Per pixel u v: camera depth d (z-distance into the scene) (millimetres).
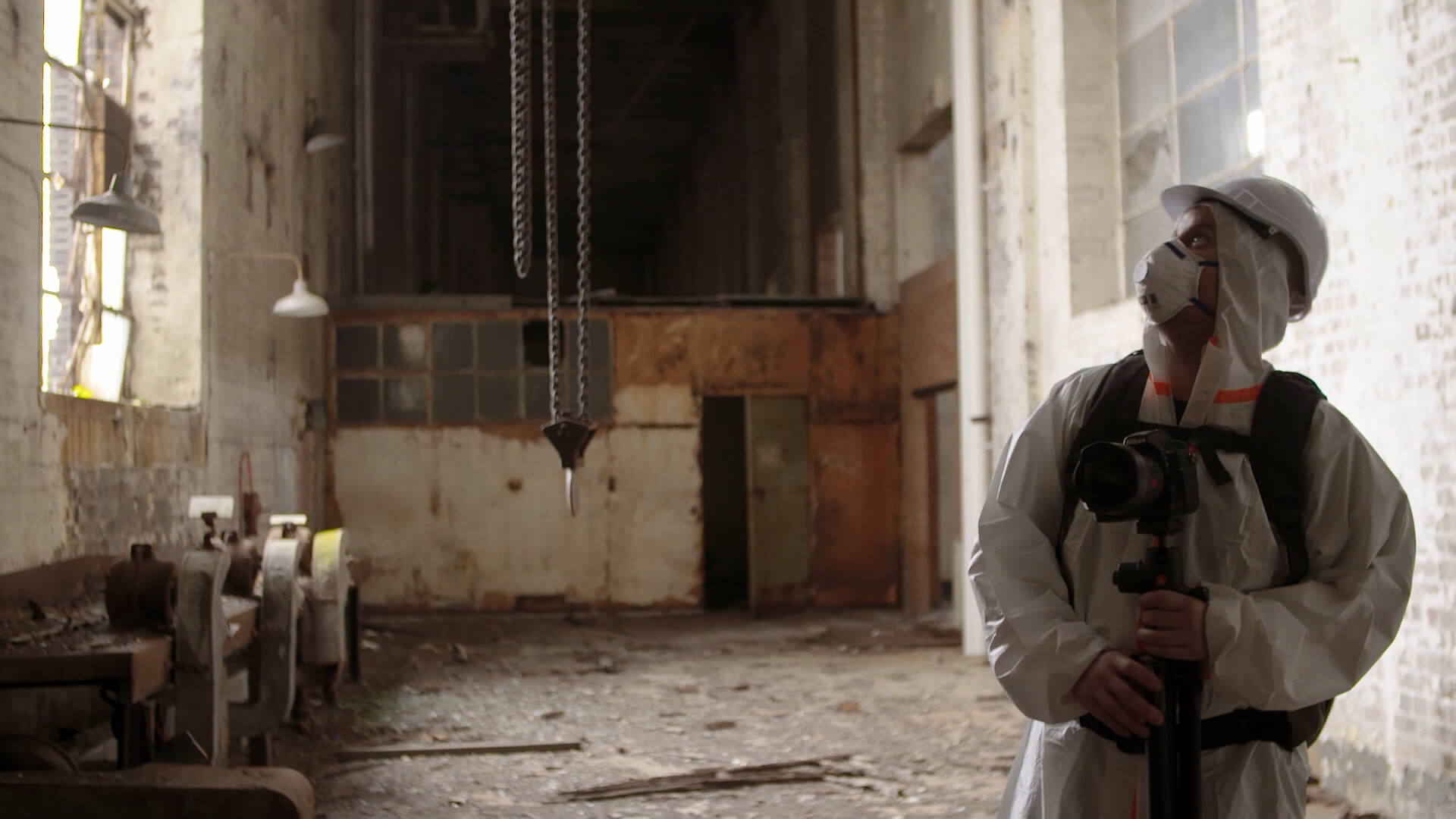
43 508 4953
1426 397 3943
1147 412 1589
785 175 14648
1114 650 1460
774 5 15727
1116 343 6398
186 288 7070
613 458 11148
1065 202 7020
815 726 5859
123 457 5855
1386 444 4164
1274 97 4863
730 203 20312
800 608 11383
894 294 11516
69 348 6152
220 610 3912
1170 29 6320
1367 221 4266
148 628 3900
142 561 3979
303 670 6973
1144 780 1515
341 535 6004
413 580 10883
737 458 15211
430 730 5809
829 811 4344
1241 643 1390
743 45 18078
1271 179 1597
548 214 3518
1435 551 3912
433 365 11008
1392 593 1485
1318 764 4598
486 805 4438
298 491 9922
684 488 11227
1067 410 1659
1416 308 3988
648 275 36656
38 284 4941
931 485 11062
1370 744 4266
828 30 12562
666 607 11125
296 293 7656
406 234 15789
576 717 6180
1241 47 5586
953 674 7492
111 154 6676
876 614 11008
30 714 4430
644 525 11148
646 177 28188
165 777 3240
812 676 7477
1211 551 1523
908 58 11000
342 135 9469
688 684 7176
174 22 7113
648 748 5398
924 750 5301
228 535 5270
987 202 8062
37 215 4941
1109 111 7043
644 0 17734
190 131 7102
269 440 8867
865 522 11484
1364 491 1489
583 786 4703
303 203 9953
